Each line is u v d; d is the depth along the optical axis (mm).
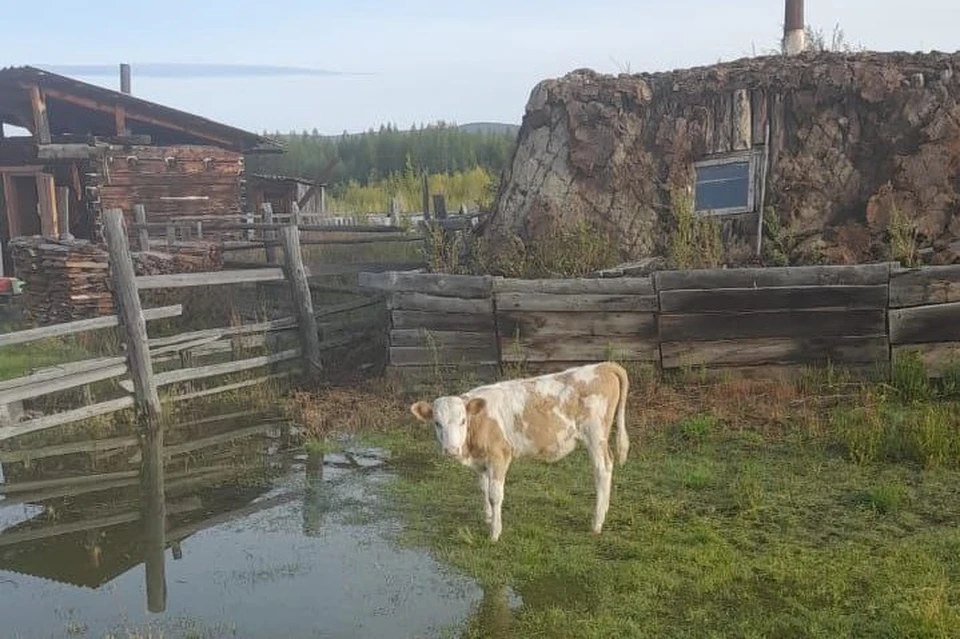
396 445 9797
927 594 5781
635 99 13383
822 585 6004
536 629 5699
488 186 17812
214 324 15578
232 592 6457
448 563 6727
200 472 9312
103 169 21172
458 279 11234
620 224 13047
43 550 7441
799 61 12852
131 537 7668
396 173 57406
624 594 6074
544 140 13820
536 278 12031
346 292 14828
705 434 9133
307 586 6496
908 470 8062
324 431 10469
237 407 11641
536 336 11039
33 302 16859
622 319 10805
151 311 11211
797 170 12227
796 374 10352
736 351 10531
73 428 10797
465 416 6805
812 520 7137
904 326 10023
